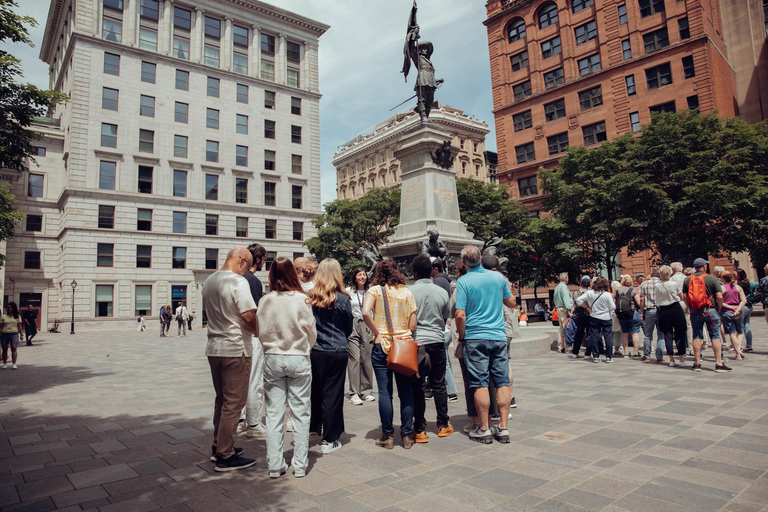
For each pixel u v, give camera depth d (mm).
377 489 3619
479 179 66125
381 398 4727
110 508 3344
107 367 12000
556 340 13039
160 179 39688
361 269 7332
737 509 3035
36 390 8477
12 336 11797
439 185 12953
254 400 5371
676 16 36406
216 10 44000
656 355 9664
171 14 41625
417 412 4902
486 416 4766
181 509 3318
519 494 3414
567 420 5406
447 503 3303
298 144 47875
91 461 4410
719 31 39938
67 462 4379
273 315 4094
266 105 46375
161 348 18516
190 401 7320
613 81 39438
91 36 37344
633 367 9133
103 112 37625
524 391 7156
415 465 4160
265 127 45969
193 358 14188
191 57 42625
